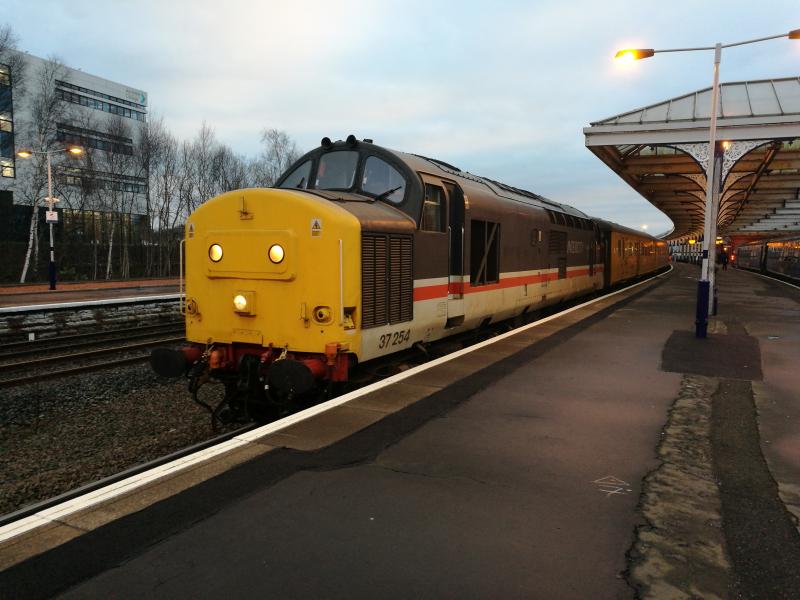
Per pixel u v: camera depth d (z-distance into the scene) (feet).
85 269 148.46
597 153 62.80
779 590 9.35
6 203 148.25
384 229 21.97
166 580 9.38
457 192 28.43
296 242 20.16
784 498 12.86
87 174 139.33
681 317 45.78
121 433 23.57
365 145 25.71
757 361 28.09
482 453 15.40
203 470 13.87
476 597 8.99
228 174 163.53
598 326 39.83
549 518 11.75
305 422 17.63
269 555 10.18
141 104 233.35
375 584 9.33
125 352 39.34
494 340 33.24
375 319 21.62
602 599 9.00
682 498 12.79
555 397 21.20
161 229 156.87
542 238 42.93
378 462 14.64
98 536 10.73
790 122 49.85
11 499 17.66
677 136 53.47
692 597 9.11
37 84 151.02
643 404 20.43
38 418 25.25
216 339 22.13
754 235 233.76
